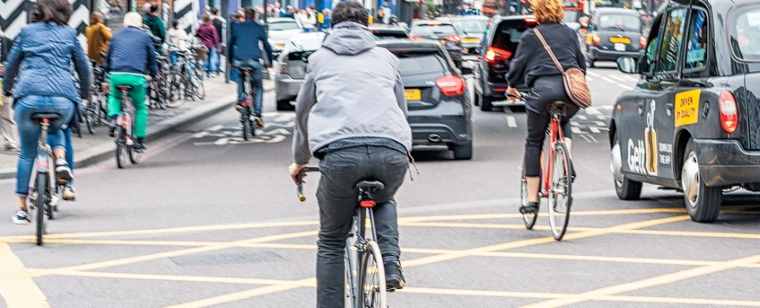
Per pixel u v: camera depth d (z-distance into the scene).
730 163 17.52
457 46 64.50
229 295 13.73
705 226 18.38
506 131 37.34
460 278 14.59
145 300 13.52
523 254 16.16
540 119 17.22
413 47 28.70
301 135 11.01
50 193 18.73
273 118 42.91
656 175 19.64
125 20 28.38
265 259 15.95
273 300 13.45
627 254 16.12
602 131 37.53
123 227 18.81
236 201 21.75
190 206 21.14
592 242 17.06
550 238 17.42
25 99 17.48
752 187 18.17
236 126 40.47
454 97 28.42
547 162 17.52
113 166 28.56
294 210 20.55
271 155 30.77
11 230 18.47
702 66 18.34
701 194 18.28
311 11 91.38
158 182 24.95
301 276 14.79
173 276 14.85
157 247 16.97
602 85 61.75
